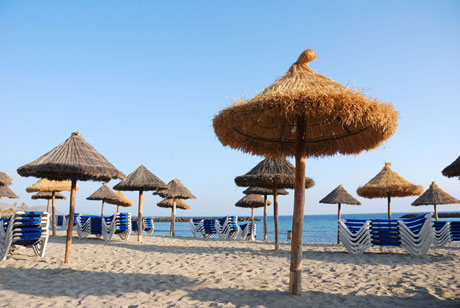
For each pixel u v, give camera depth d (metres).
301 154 4.23
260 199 19.16
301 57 4.63
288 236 17.30
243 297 4.19
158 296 4.25
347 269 6.36
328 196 14.52
